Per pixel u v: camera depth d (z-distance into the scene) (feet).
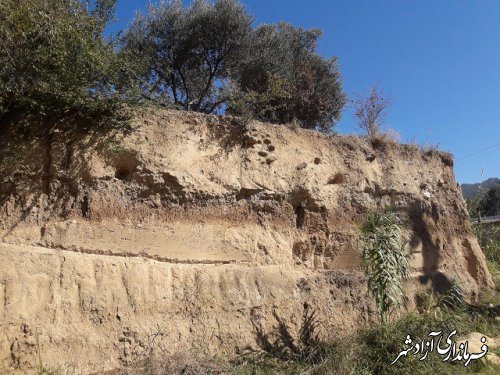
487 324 32.09
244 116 29.40
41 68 21.89
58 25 21.91
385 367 23.15
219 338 24.25
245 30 44.24
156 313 23.18
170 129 26.63
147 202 24.97
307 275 29.22
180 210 25.80
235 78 44.96
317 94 47.24
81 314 21.47
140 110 25.90
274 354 25.03
